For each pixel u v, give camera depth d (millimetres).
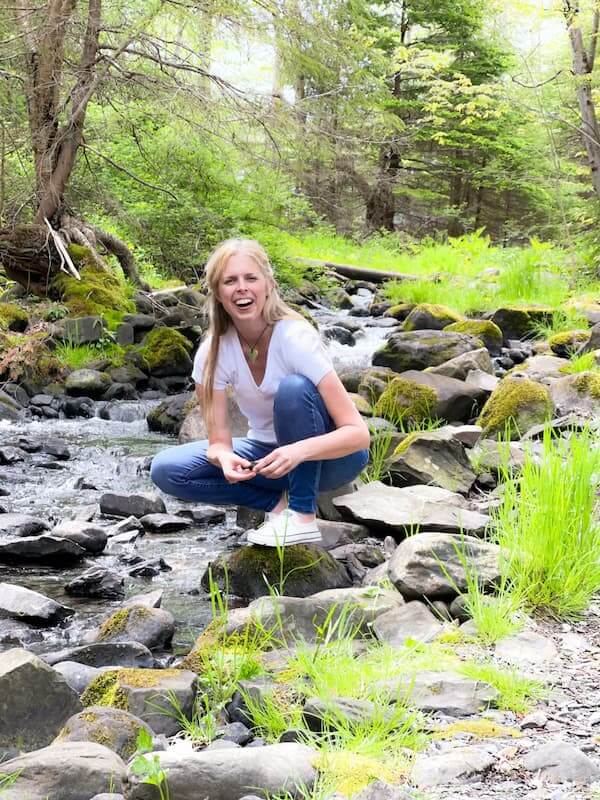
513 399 5793
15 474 5676
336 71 10266
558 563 3219
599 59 17031
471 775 2035
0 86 9156
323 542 3996
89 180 10883
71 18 9117
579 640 2936
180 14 9234
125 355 8859
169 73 9703
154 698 2473
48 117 9562
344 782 2012
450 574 3242
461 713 2410
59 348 8742
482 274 13727
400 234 24766
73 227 10461
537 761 2078
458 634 2912
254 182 12242
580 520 3369
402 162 27031
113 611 3590
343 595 3195
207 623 3453
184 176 12383
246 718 2482
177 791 1926
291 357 3330
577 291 12117
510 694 2484
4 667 2340
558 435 5406
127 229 12406
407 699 2426
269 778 1983
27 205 10227
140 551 4328
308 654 2748
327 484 3666
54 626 3447
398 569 3275
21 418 7477
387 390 6234
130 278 11156
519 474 4359
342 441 3291
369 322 11938
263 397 3465
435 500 4340
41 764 1986
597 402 5949
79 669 2799
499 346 9508
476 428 5535
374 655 2766
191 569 4066
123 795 1946
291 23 9531
